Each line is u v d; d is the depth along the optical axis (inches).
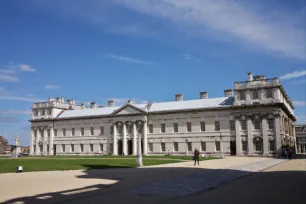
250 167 1555.1
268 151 3102.9
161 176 1099.9
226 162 2032.5
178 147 3636.8
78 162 2060.8
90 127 4276.6
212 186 855.7
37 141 4653.1
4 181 951.6
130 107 3949.3
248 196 669.9
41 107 4699.8
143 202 607.2
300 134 6186.0
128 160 2346.2
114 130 4023.1
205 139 3481.8
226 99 3565.5
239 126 3284.9
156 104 4023.1
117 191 744.3
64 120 4483.3
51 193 711.7
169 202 609.9
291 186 813.9
